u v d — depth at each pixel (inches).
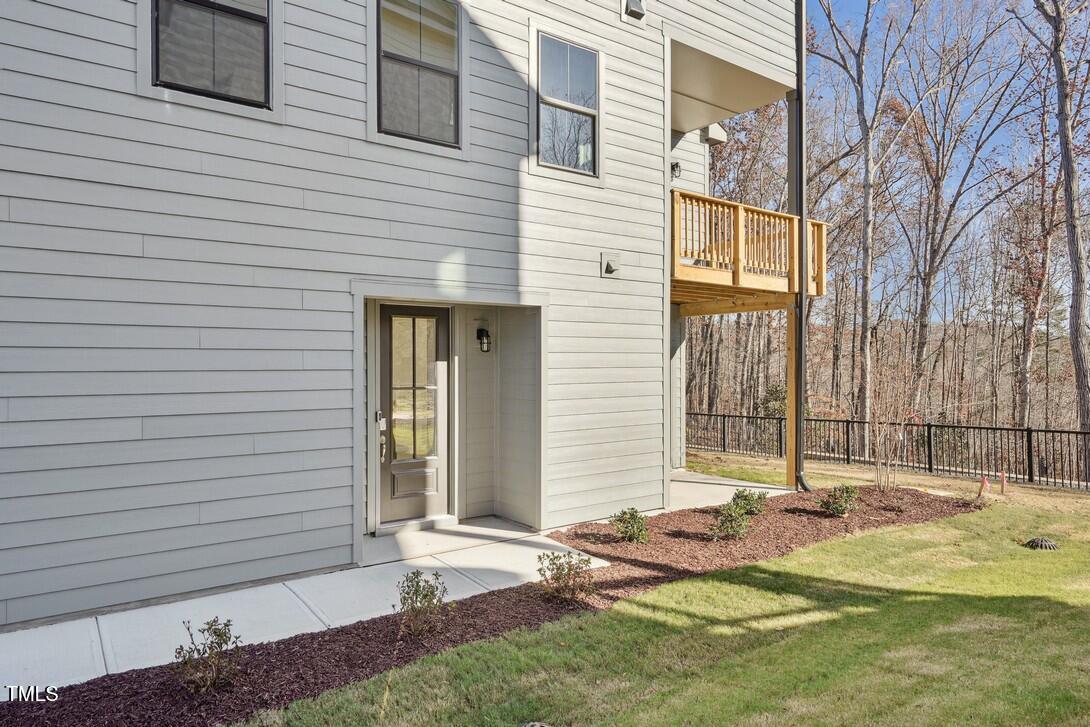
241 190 163.0
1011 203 705.0
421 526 228.7
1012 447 502.0
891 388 454.9
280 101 168.4
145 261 149.8
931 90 697.0
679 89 320.5
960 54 710.5
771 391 628.7
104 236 144.6
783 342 884.0
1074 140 579.2
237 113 162.1
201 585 158.1
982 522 252.5
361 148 182.5
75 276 141.3
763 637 138.5
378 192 185.8
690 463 417.4
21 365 135.5
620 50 248.1
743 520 223.9
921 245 788.0
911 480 350.9
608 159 243.8
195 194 156.4
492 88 211.0
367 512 218.4
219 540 160.6
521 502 235.5
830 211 825.5
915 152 764.6
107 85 145.0
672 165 381.1
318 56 175.0
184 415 155.2
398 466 227.0
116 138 146.2
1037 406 776.9
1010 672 120.3
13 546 135.0
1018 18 591.8
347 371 180.9
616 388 247.6
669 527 233.9
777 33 311.1
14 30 134.8
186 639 132.3
